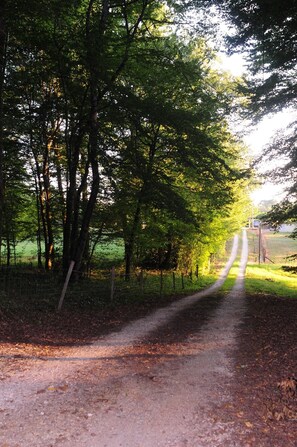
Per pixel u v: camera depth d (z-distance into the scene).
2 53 11.36
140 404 5.00
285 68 14.33
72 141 17.50
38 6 11.25
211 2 12.64
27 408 4.80
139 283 18.94
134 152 16.28
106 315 11.49
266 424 4.44
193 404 5.01
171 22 15.68
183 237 23.45
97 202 19.69
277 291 23.89
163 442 4.05
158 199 16.02
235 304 14.79
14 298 10.70
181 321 10.95
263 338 8.34
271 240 81.44
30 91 17.47
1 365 6.29
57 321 9.87
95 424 4.43
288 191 15.77
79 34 14.30
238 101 17.44
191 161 16.38
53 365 6.52
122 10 15.73
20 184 21.02
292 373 5.87
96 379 5.91
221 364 6.70
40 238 22.27
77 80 15.79
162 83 17.62
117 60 15.21
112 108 15.15
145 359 7.02
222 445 3.99
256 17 11.83
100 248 23.45
